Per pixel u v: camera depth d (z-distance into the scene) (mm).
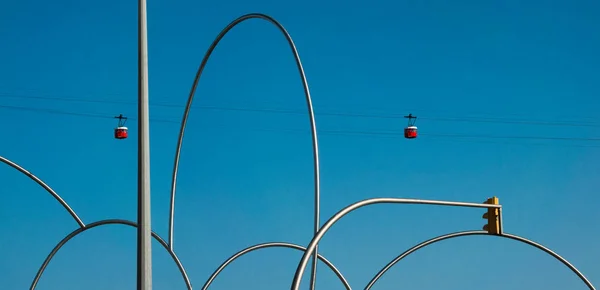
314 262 32844
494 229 29062
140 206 21250
